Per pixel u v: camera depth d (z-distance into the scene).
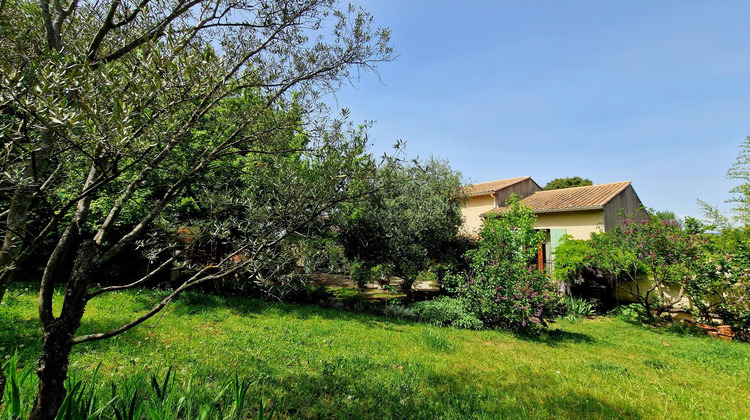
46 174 2.31
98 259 2.12
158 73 1.68
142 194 4.71
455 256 13.16
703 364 6.77
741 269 9.65
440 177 14.54
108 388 3.46
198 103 2.31
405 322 9.41
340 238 11.58
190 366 4.56
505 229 9.43
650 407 4.47
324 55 3.08
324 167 2.47
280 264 2.60
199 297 9.38
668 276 10.62
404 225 11.36
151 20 2.51
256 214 2.46
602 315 12.39
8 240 2.16
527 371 5.67
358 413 3.75
